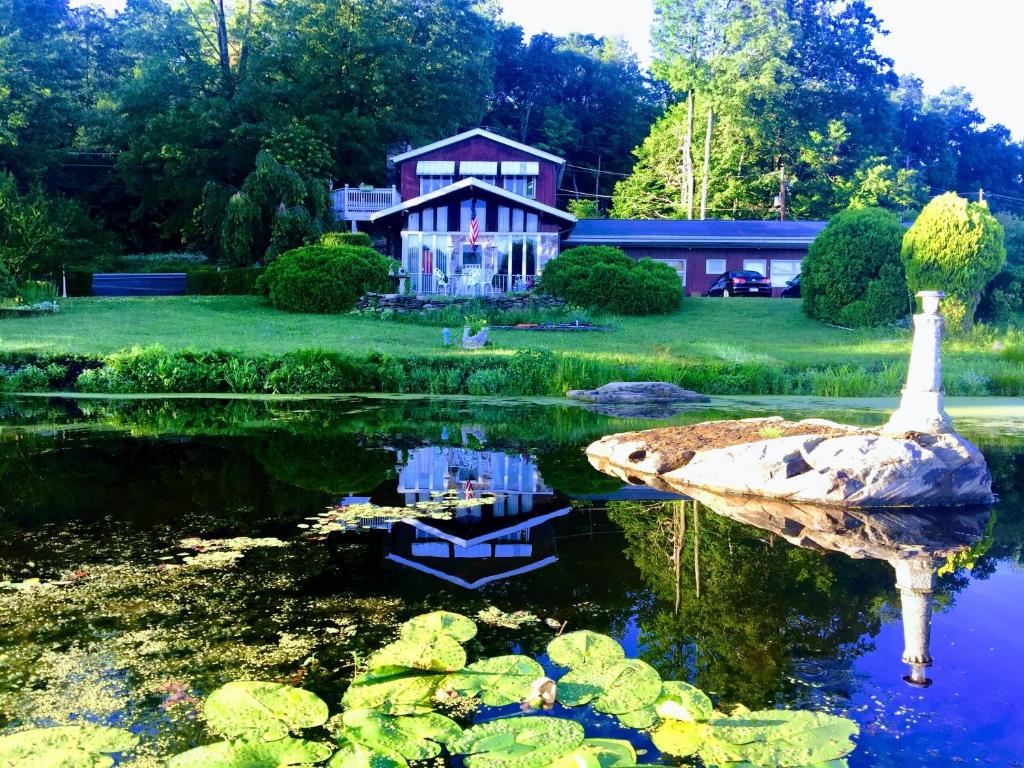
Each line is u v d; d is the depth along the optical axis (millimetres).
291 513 5355
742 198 47500
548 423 10023
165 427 9227
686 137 45219
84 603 3678
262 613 3572
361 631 3375
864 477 5867
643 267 23219
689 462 6762
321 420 10109
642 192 50469
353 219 31312
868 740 2566
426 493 6035
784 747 2463
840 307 20859
